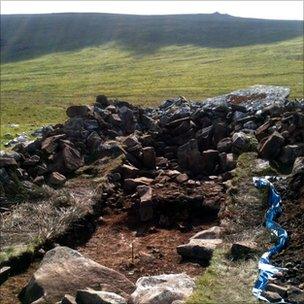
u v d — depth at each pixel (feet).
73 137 54.95
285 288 28.22
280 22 438.40
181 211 42.65
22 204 43.57
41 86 205.36
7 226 39.75
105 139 55.67
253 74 194.70
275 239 33.71
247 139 49.52
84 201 43.65
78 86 198.90
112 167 49.60
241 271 30.50
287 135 47.75
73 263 32.42
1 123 110.73
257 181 41.27
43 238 37.86
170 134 55.83
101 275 31.76
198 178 48.57
